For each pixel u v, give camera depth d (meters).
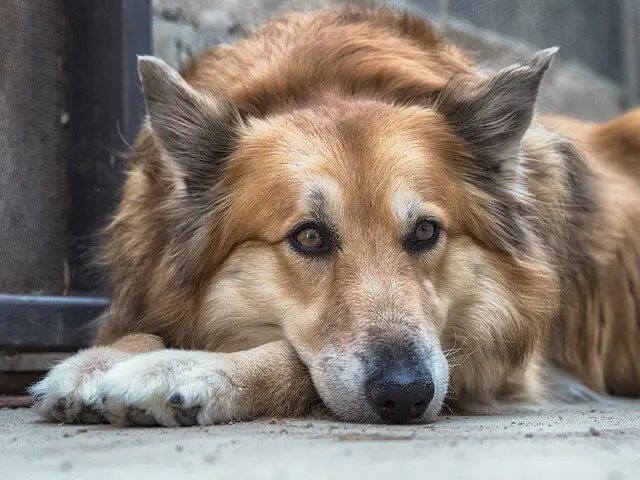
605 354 1.51
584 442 1.07
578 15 3.03
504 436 1.10
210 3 1.81
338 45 1.36
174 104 1.29
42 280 1.53
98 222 1.55
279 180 1.26
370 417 1.20
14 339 1.47
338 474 0.97
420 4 2.30
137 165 1.38
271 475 0.97
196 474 0.98
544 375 1.44
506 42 2.57
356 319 1.21
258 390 1.21
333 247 1.25
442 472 0.98
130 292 1.36
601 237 1.48
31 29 1.52
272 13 1.87
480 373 1.33
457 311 1.31
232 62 1.39
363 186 1.25
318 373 1.22
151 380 1.16
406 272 1.24
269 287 1.27
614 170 1.54
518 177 1.33
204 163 1.30
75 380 1.20
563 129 1.55
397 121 1.29
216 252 1.29
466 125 1.31
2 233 1.50
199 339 1.31
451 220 1.29
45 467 1.00
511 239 1.32
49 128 1.54
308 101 1.32
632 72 3.28
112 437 1.11
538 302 1.33
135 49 1.57
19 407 1.38
